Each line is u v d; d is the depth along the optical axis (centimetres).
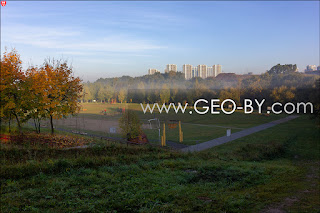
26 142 1719
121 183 863
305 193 887
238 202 731
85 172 962
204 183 971
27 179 840
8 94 2166
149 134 2338
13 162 1023
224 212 652
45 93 2281
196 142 2236
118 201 682
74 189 756
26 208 585
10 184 755
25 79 2228
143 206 666
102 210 614
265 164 1491
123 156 1327
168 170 1136
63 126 3381
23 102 2131
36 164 972
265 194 848
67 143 1827
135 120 2303
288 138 2148
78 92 2677
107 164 1124
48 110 2408
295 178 1146
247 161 1630
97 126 3109
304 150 1919
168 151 1745
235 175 1107
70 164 1030
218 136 2386
